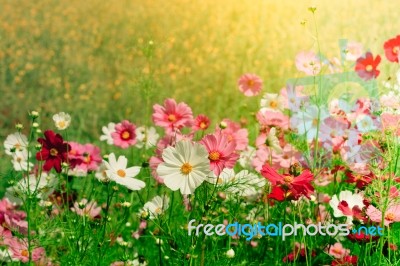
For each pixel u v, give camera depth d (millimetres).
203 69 4652
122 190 2254
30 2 5879
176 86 4391
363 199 1892
